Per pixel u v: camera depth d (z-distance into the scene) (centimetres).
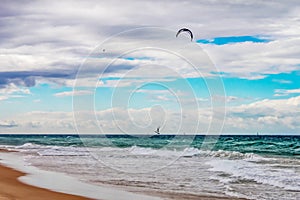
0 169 1733
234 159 1928
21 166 1853
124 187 1208
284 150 2389
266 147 2620
